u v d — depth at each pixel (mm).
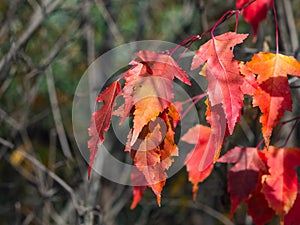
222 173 899
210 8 1214
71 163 1241
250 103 760
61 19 1570
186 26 1242
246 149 639
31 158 1104
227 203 962
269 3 701
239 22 1105
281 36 871
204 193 1352
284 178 620
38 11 1268
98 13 1499
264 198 637
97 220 1063
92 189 1028
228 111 497
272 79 547
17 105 1576
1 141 1142
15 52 1181
